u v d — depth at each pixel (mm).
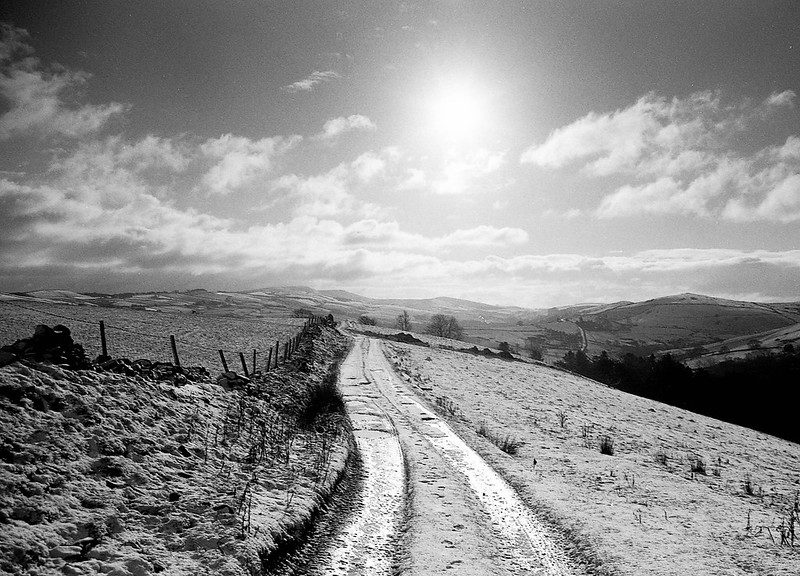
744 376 70875
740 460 24312
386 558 8781
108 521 7301
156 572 6559
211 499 8922
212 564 7023
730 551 9367
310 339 48188
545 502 11828
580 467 16266
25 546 6121
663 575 8172
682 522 11117
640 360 102875
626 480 15047
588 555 9062
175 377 14484
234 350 39250
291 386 22156
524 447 18938
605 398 43750
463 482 13367
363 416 21359
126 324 54125
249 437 13219
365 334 77875
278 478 11211
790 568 8562
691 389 71812
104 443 9102
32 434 8219
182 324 60906
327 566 8305
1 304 62906
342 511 10852
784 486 18484
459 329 139750
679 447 25359
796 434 54344
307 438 15477
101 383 11039
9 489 6910
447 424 21047
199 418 12445
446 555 8797
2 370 9203
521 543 9711
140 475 8758
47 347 11383
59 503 7172
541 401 34469
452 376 40594
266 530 8312
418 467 14547
